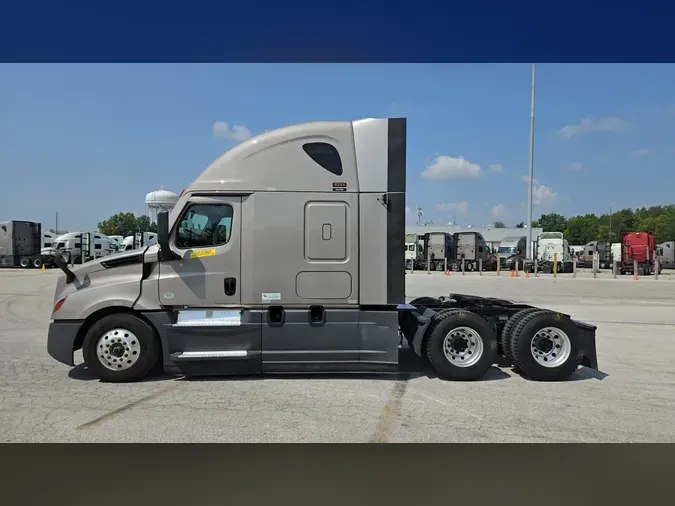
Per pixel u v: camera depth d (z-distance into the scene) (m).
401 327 7.31
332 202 6.34
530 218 40.19
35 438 4.47
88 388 5.96
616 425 4.90
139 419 4.93
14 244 36.34
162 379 6.37
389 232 6.34
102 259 6.41
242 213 6.32
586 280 28.12
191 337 6.24
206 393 5.78
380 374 6.77
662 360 7.88
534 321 6.54
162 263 6.34
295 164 6.35
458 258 41.12
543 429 4.78
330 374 6.69
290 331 6.30
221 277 6.30
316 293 6.32
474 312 7.02
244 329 6.26
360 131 6.40
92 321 6.39
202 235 6.37
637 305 15.95
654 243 37.53
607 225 96.88
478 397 5.78
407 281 26.95
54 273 30.83
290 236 6.31
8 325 10.98
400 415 5.12
